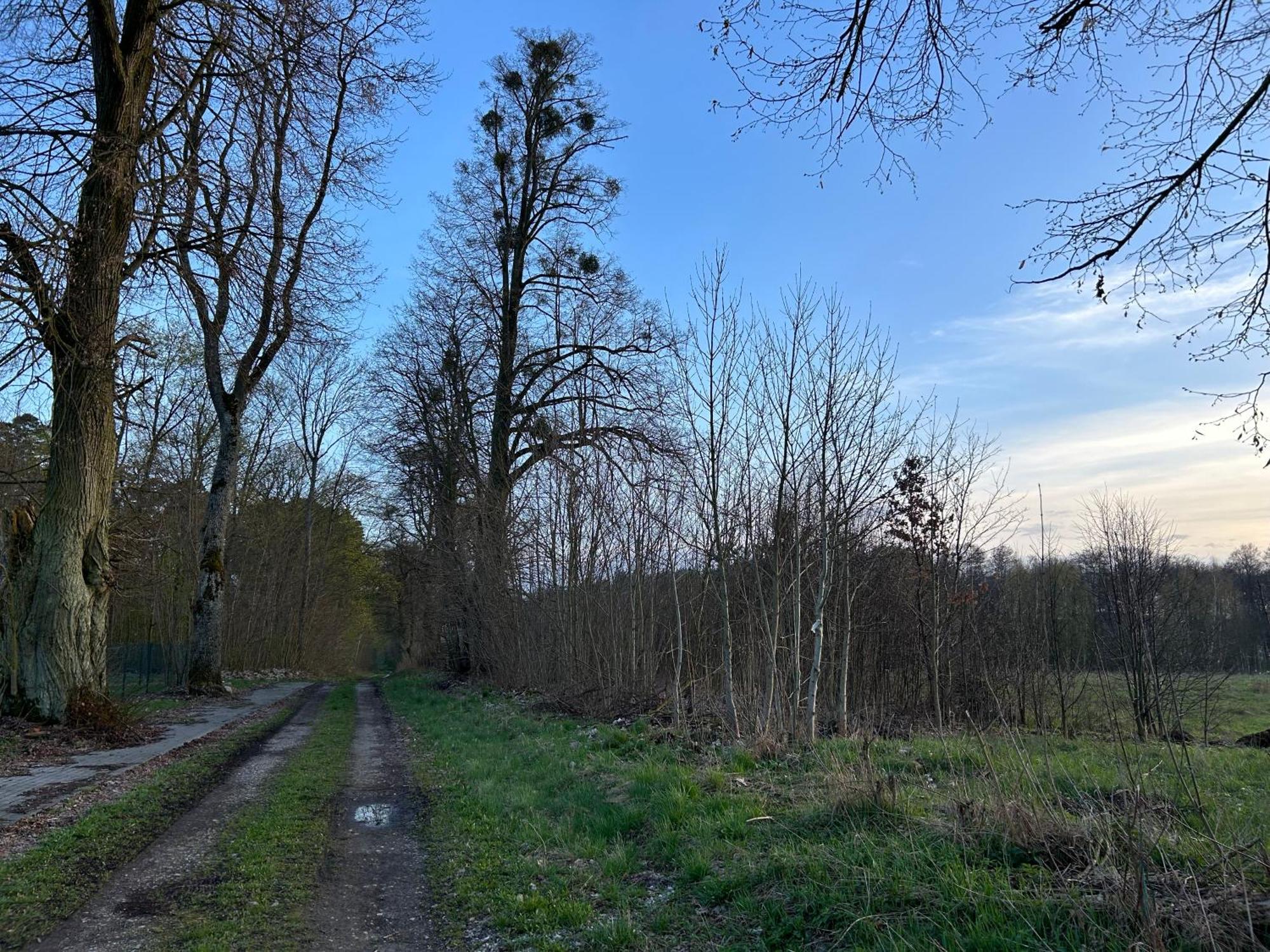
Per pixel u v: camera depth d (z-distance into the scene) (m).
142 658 35.91
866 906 4.29
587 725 13.45
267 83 13.05
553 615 19.06
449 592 25.92
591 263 25.38
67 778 9.10
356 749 12.85
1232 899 3.59
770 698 10.21
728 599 11.84
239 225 13.92
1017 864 4.64
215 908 5.27
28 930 4.82
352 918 5.22
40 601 11.74
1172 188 4.90
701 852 5.66
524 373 25.34
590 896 5.46
